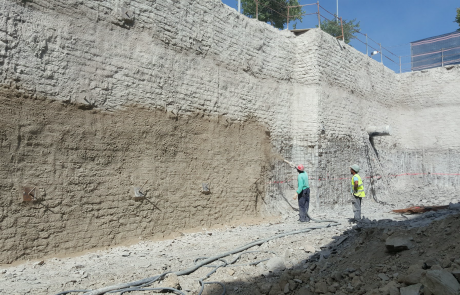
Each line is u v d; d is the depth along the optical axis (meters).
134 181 8.27
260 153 11.95
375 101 18.27
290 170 13.26
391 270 4.59
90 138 7.55
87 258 6.84
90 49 7.69
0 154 6.25
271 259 6.11
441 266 4.11
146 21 8.81
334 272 4.91
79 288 5.10
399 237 5.22
